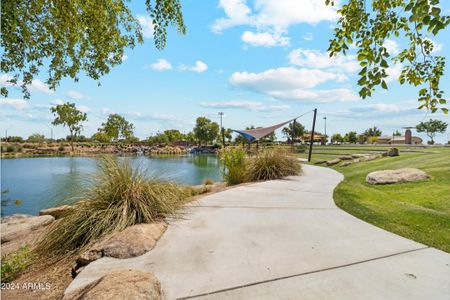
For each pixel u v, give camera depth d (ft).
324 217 12.41
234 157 26.94
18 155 122.42
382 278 6.75
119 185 11.21
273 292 6.09
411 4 6.04
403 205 14.38
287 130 141.08
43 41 12.48
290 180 24.29
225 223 11.39
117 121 154.51
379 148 75.82
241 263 7.57
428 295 6.01
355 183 22.36
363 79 7.22
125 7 14.49
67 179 14.74
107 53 14.15
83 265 7.75
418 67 7.84
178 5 13.07
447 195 15.94
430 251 8.49
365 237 9.75
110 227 9.68
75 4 11.73
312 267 7.34
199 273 6.97
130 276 5.95
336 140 188.14
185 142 230.07
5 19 10.44
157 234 9.65
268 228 10.74
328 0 8.98
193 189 21.70
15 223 15.05
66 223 9.78
